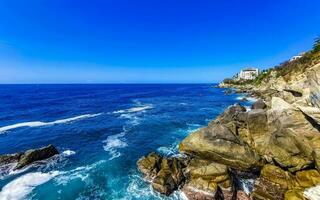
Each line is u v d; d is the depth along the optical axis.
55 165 21.44
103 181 18.59
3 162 21.02
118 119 43.31
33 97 88.75
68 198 16.34
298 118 18.00
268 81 84.31
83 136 31.36
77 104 67.56
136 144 27.73
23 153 22.30
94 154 24.33
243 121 24.12
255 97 78.00
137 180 18.58
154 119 43.06
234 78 178.38
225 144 19.45
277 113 20.11
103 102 73.81
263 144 20.52
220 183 16.14
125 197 16.39
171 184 16.81
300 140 16.80
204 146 20.19
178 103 70.12
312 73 16.69
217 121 28.42
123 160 22.69
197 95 102.12
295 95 24.91
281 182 16.36
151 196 16.39
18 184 17.95
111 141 29.06
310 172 15.95
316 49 41.78
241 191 16.73
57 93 113.75
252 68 171.62
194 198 15.87
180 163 19.45
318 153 15.75
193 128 35.56
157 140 29.31
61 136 31.33
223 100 77.88
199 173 16.88
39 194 16.69
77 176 19.36
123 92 127.81
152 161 19.52
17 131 34.03
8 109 55.94
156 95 104.88
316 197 13.56
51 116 46.78
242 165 18.61
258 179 17.98
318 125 16.92
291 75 42.38
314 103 16.84
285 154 16.77
